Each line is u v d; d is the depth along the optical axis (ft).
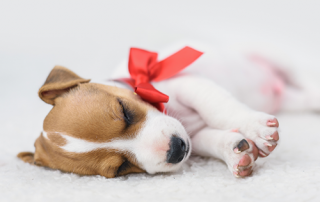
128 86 1.30
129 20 2.80
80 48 2.67
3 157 1.34
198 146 1.25
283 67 1.72
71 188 1.05
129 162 1.15
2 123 1.76
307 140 1.31
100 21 2.81
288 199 0.93
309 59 2.46
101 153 1.13
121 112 1.14
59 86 1.20
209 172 1.12
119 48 2.54
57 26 2.78
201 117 1.27
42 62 2.60
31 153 1.33
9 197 1.00
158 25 2.75
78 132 1.13
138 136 1.13
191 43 1.56
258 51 1.73
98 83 1.25
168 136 1.12
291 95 1.74
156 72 1.32
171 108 1.30
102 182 1.10
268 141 1.08
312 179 1.00
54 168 1.19
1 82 2.39
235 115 1.17
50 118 1.18
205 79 1.30
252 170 1.08
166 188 1.03
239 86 1.51
